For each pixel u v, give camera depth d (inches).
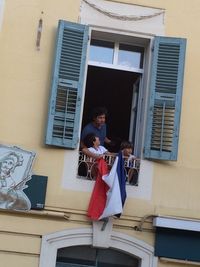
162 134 401.4
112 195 377.4
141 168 400.8
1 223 379.9
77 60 403.5
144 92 418.0
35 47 407.2
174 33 422.6
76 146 394.3
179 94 406.9
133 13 420.8
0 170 384.5
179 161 406.6
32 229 381.4
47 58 406.9
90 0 417.4
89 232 385.4
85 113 517.3
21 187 383.6
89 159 395.9
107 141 422.3
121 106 503.5
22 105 397.7
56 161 392.5
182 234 393.1
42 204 382.6
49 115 391.9
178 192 402.3
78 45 405.7
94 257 397.1
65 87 398.3
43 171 390.3
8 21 408.2
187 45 422.3
